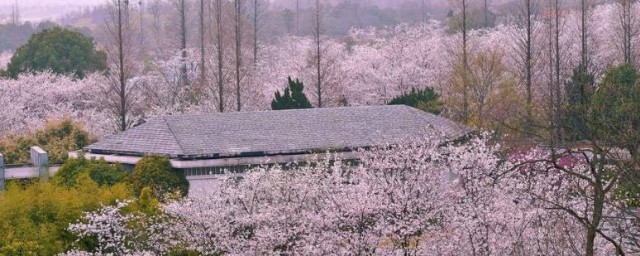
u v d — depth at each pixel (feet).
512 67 208.33
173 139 126.62
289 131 130.11
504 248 73.72
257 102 201.87
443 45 219.82
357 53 230.27
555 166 65.00
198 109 196.03
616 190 76.23
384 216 80.18
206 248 84.84
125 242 87.76
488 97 167.22
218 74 199.21
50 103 210.59
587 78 120.67
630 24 196.85
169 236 86.17
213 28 257.96
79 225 86.38
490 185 81.92
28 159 153.89
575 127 82.94
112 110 192.03
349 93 210.59
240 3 263.49
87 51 272.10
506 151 101.81
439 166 88.63
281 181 89.86
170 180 119.96
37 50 263.90
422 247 76.89
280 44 337.11
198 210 85.61
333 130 131.03
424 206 80.84
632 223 74.54
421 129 126.31
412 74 212.23
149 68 262.06
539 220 73.82
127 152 127.95
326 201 82.69
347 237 77.25
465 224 73.61
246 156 124.36
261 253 80.74
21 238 90.68
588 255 62.75
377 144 106.52
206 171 123.13
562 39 211.82
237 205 87.15
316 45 216.54
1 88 212.02
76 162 122.31
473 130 133.08
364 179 85.76
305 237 78.13
